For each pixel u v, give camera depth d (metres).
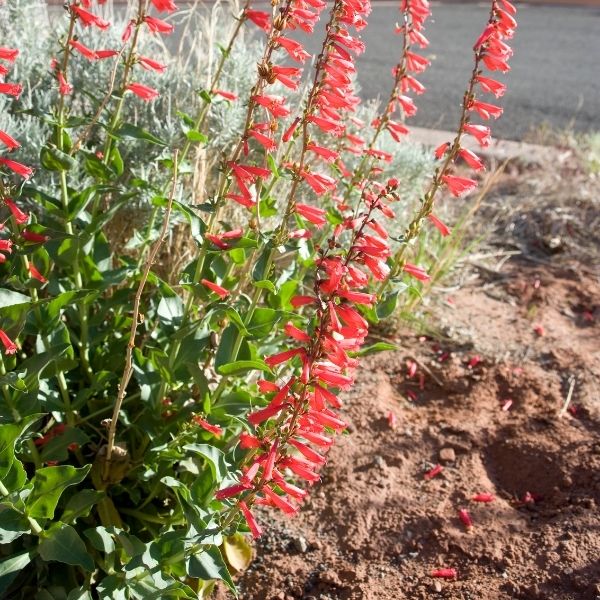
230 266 0.64
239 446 0.58
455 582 0.67
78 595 0.57
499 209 1.38
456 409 0.92
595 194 1.42
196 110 0.94
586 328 1.10
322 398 0.45
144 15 0.61
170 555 0.55
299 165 0.58
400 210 1.11
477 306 1.14
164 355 0.62
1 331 0.51
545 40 3.46
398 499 0.77
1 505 0.52
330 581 0.68
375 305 0.66
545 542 0.70
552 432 0.86
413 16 0.66
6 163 0.51
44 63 0.91
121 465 0.62
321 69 0.57
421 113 2.02
